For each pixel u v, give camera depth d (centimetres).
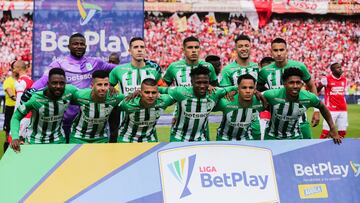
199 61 627
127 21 706
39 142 509
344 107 954
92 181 426
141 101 496
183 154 448
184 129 530
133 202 423
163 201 428
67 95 496
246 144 462
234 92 523
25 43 2286
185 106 515
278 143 468
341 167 469
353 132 1173
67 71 598
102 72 484
